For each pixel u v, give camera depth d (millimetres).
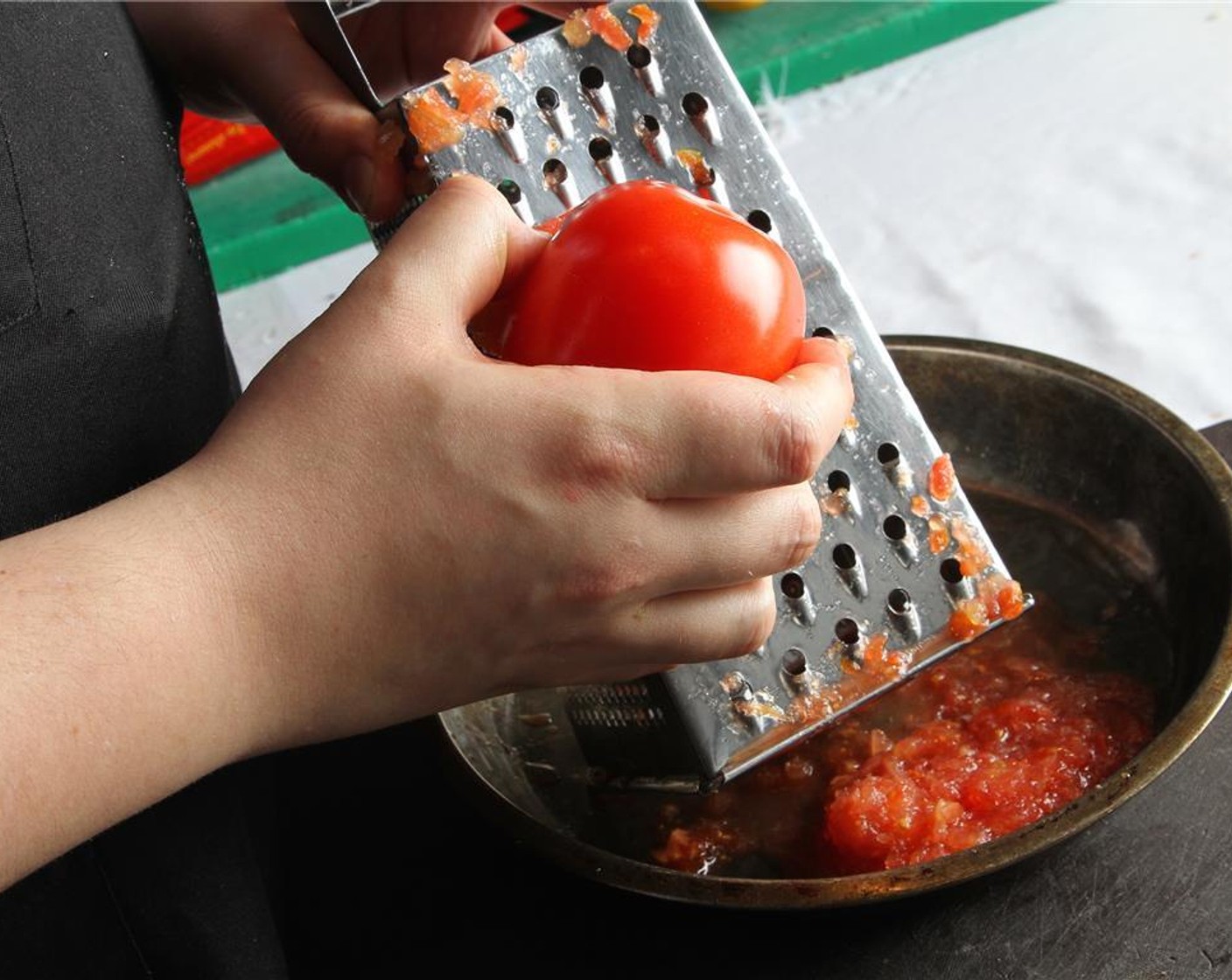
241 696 516
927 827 769
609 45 699
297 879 816
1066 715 833
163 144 852
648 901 693
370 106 726
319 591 516
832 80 1902
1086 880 705
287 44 900
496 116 683
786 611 713
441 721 775
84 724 470
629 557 539
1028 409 974
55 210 677
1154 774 639
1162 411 881
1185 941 665
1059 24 1856
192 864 707
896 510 726
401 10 948
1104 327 1307
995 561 728
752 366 575
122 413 705
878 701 873
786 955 705
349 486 514
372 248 1838
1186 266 1357
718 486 538
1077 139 1607
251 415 525
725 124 710
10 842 458
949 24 1892
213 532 505
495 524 520
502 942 746
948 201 1575
